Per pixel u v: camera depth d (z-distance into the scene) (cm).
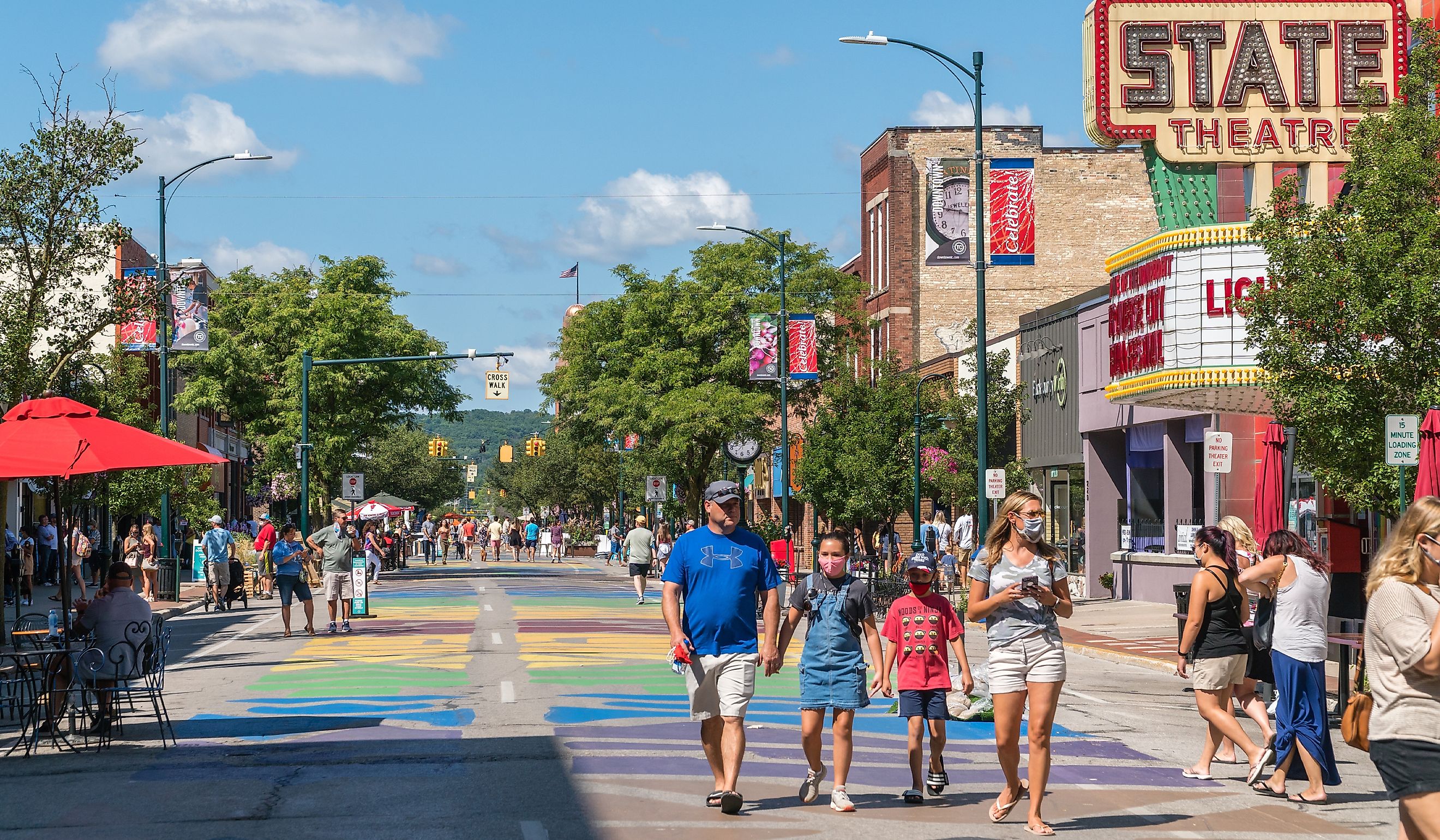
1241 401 2923
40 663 1479
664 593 1113
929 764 1209
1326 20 3194
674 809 1109
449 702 1766
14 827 1048
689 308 5366
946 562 4116
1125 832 1053
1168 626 3061
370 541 5494
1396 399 1889
